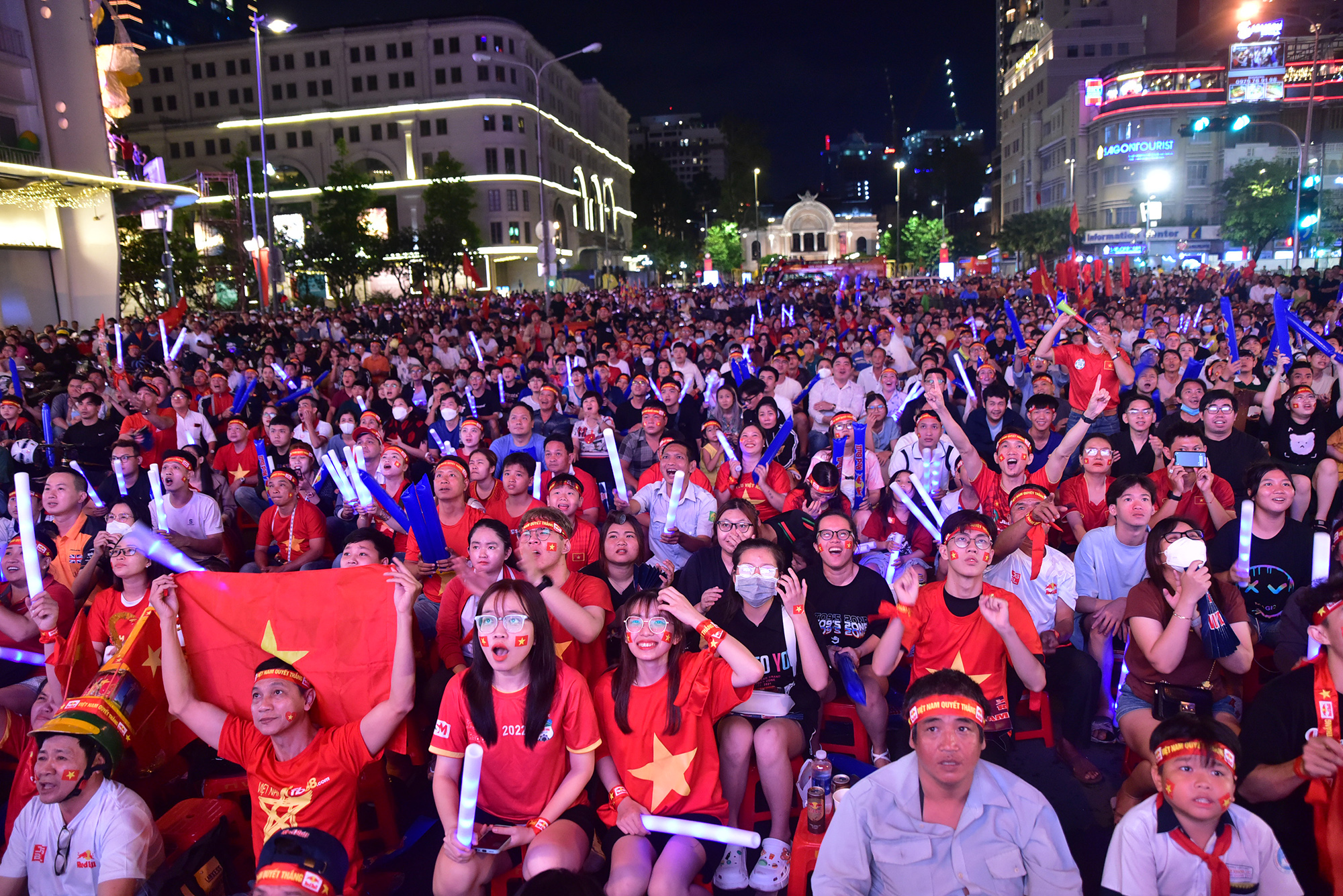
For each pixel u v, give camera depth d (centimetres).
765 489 690
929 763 279
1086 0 9306
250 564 687
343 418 853
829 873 295
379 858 402
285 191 8031
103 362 1641
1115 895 286
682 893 329
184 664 381
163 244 3850
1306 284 2430
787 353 1250
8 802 390
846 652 459
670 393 986
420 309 3753
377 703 381
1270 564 468
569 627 412
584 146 10069
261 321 2628
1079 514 612
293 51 8150
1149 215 6888
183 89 8300
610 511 750
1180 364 1039
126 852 327
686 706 362
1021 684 459
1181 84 7181
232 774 430
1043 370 1045
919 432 652
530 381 1017
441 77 8006
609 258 10794
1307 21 7319
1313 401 714
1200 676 402
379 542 493
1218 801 268
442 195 6606
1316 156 6831
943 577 471
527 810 358
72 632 451
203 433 970
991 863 282
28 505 428
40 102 2717
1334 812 313
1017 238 7306
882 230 14075
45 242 2798
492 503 614
